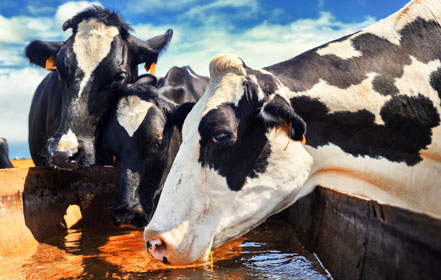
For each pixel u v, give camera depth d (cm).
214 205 101
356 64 121
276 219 188
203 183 101
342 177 119
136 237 153
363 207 82
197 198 100
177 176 102
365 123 117
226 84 107
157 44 191
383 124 117
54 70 200
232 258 120
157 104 162
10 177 137
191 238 99
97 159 168
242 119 103
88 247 137
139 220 154
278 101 103
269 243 141
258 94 104
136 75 193
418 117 119
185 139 107
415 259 58
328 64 121
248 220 104
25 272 109
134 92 162
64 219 167
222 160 102
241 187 103
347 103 116
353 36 128
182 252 98
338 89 117
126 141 157
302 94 114
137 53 185
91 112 163
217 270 108
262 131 104
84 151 159
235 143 102
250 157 103
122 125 158
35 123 228
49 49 192
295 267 110
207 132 102
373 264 74
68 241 146
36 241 142
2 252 123
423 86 121
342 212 97
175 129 162
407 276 60
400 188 120
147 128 155
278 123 103
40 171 156
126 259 120
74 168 159
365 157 117
